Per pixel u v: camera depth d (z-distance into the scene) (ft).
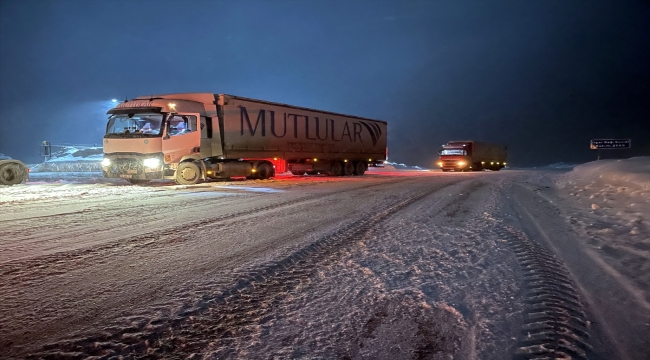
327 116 77.61
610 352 9.99
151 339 10.45
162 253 18.40
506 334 10.85
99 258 17.51
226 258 17.69
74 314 11.86
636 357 9.76
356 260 17.49
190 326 11.19
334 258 17.83
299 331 10.97
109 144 51.29
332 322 11.53
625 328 11.24
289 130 68.49
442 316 11.95
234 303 12.80
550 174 94.63
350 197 40.04
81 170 96.43
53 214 28.09
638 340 10.59
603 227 23.67
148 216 27.81
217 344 10.23
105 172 51.60
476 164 131.44
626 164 49.73
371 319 11.74
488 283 14.58
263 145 63.57
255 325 11.30
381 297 13.33
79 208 30.86
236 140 59.16
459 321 11.63
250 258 17.71
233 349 9.99
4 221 25.43
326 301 13.01
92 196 38.55
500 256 17.99
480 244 20.12
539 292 13.70
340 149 81.35
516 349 10.09
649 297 13.28
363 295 13.50
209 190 45.62
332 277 15.29
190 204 33.83
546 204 34.65
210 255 18.13
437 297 13.32
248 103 61.00
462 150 125.80
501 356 9.77
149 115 51.55
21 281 14.56
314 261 17.38
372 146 92.17
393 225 25.20
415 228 24.21
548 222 26.11
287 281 14.87
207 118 56.65
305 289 14.06
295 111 69.67
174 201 35.47
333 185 55.11
